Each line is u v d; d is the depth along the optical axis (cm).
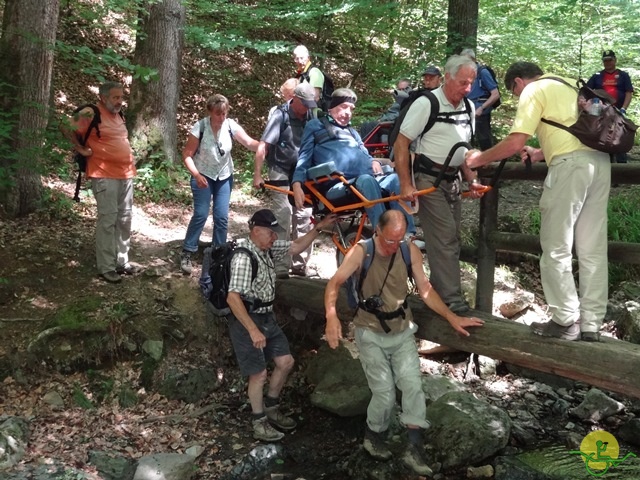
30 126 580
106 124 497
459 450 403
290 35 1250
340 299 478
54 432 412
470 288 587
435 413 434
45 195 617
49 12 582
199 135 520
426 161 380
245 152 938
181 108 1001
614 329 574
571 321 354
